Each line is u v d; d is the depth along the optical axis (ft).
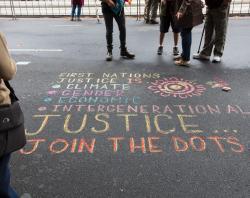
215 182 10.87
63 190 10.59
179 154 12.44
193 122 14.89
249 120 15.12
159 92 18.30
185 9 21.16
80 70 22.33
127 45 29.09
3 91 7.73
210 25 23.43
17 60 24.93
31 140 13.48
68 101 17.22
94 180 11.03
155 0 37.93
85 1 56.85
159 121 14.99
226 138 13.58
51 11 49.47
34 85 19.62
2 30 36.58
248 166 11.73
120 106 16.53
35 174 11.39
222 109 16.21
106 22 23.86
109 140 13.46
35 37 32.86
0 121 7.57
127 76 20.98
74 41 30.96
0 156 7.77
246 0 53.52
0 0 59.82
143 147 12.92
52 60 24.85
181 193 10.37
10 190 8.70
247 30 34.27
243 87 19.04
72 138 13.65
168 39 30.71
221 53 23.72
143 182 10.89
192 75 21.08
